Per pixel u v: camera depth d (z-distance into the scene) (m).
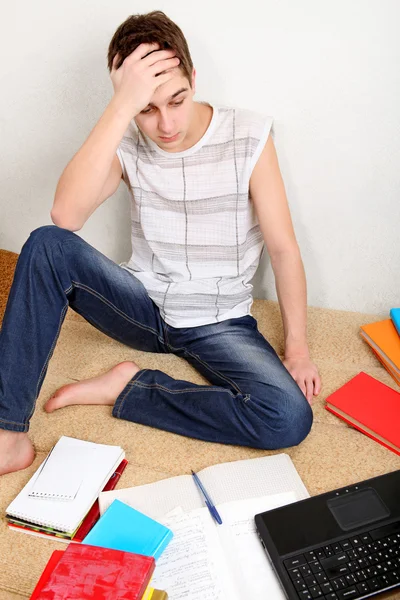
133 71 1.30
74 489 1.25
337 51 1.53
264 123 1.46
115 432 1.45
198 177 1.47
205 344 1.53
